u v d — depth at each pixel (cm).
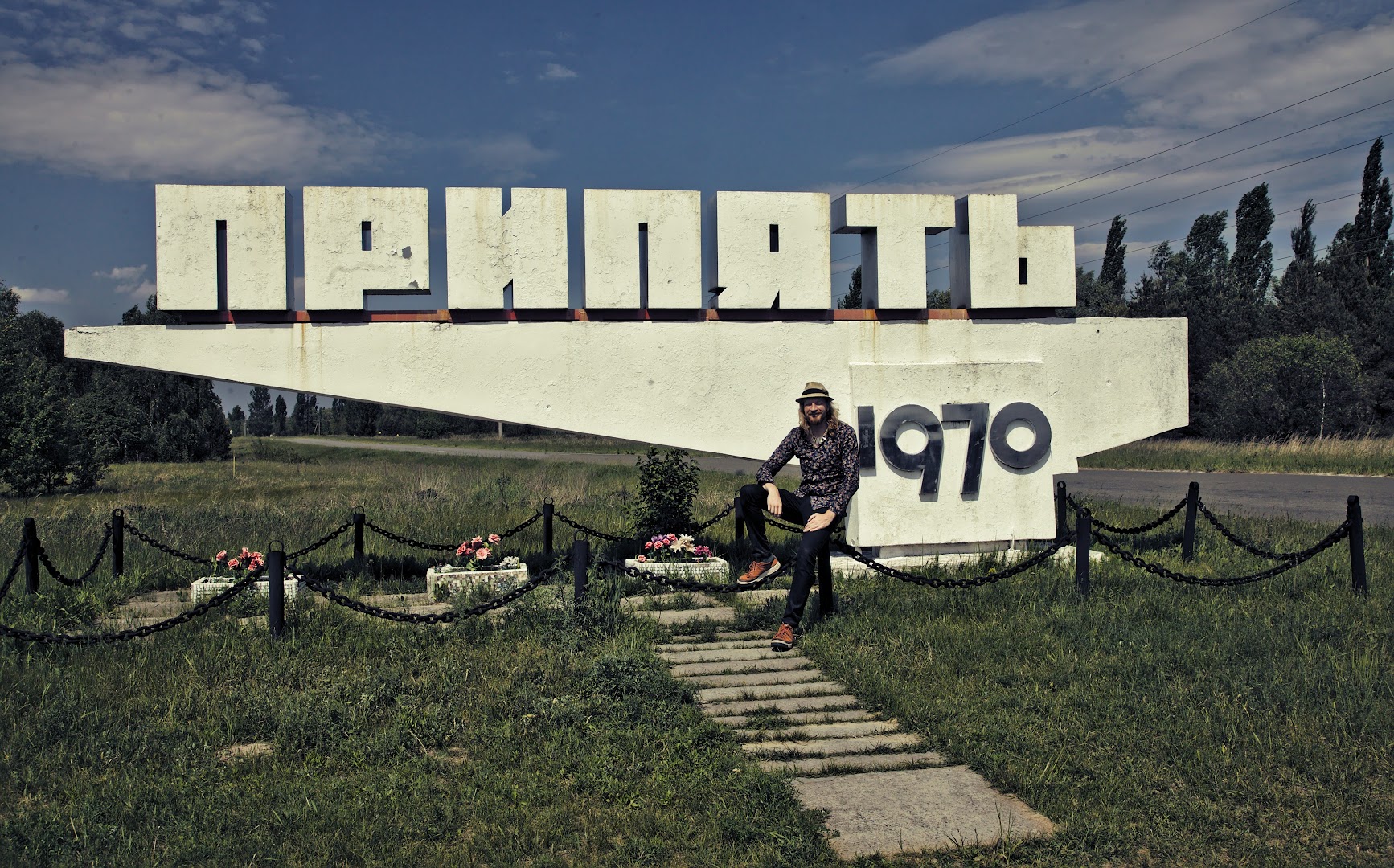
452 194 965
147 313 5359
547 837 452
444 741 571
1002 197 1061
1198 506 1089
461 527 1513
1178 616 820
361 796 494
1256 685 633
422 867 428
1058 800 486
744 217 1020
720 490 2197
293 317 949
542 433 8412
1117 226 5422
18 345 2884
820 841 443
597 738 566
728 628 838
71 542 1353
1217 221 5150
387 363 959
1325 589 915
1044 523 1041
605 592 897
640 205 1000
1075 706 618
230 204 926
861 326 1048
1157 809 481
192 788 507
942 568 1006
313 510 1773
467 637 783
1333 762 529
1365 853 443
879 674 676
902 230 1047
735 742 568
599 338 997
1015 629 781
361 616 864
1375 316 3922
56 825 461
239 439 9388
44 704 620
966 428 1032
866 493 1012
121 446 4788
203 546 1343
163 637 782
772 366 1031
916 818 473
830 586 832
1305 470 2633
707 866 429
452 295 962
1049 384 1082
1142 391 1098
